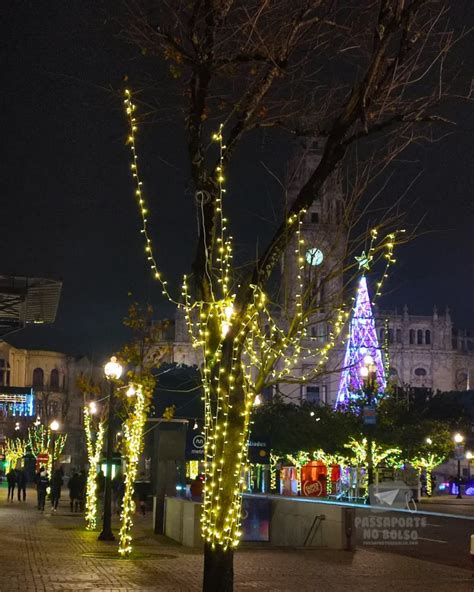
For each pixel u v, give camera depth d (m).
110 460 27.30
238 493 12.23
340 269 13.65
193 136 12.53
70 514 40.97
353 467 74.88
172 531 28.44
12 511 42.66
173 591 15.80
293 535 27.36
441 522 40.78
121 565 20.05
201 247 12.70
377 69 12.09
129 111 12.74
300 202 12.45
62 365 159.62
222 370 12.30
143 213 13.36
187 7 12.17
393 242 13.70
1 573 17.92
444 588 17.23
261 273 12.46
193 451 40.56
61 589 15.74
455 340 194.62
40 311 31.34
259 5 12.13
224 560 11.95
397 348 186.00
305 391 134.50
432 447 74.56
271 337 13.23
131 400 25.97
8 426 120.25
